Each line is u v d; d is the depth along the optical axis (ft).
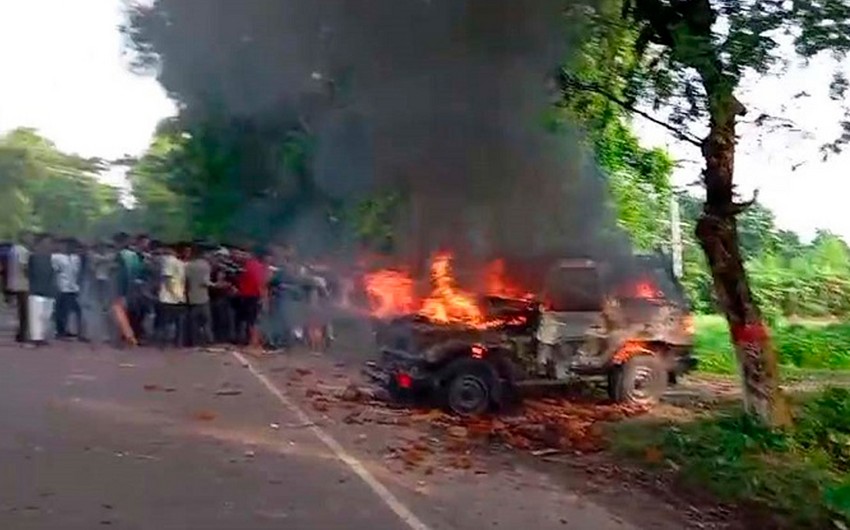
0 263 58.70
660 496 26.61
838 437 34.14
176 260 57.36
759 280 84.64
